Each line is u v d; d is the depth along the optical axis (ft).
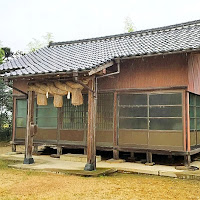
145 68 30.01
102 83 32.42
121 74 31.32
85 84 26.45
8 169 27.66
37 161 31.09
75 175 24.59
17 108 40.04
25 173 25.59
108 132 31.86
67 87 27.32
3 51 71.15
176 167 26.68
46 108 36.50
